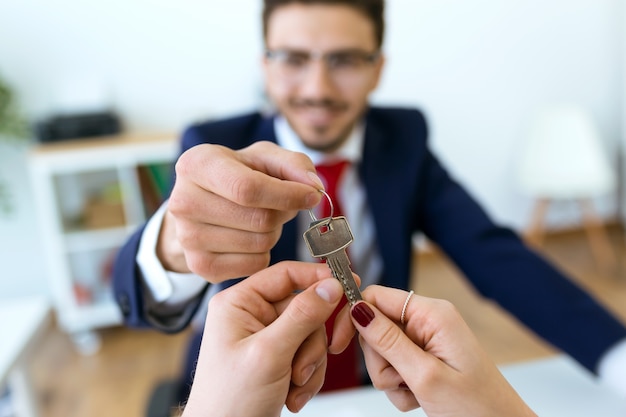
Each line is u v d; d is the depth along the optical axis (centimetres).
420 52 267
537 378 81
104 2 228
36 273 244
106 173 240
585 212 296
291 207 46
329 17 86
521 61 280
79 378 200
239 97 251
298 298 42
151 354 214
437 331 43
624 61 290
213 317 45
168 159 215
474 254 97
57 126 219
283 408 46
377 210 97
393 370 46
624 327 82
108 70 235
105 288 244
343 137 97
